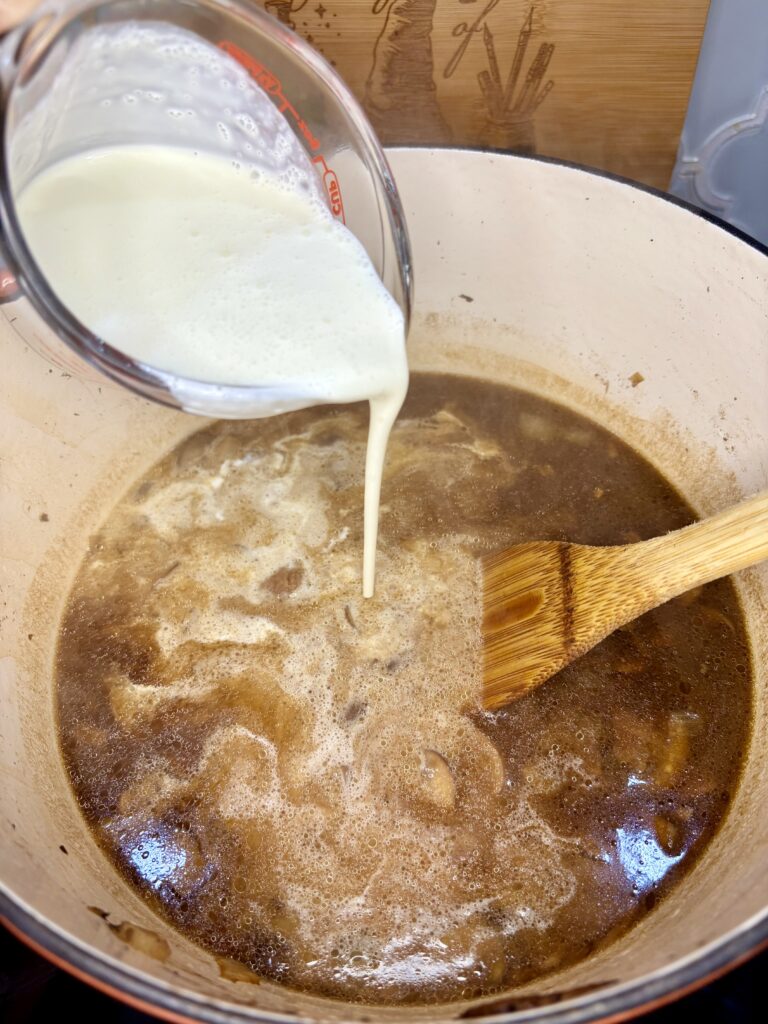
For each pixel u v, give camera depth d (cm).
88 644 29
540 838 25
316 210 25
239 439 33
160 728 27
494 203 31
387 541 30
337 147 26
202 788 26
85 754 27
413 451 33
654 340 32
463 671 27
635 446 34
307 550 30
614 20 30
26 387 28
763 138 36
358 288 25
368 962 23
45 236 23
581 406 35
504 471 33
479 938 23
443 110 33
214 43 23
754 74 33
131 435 32
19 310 24
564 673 28
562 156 35
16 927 18
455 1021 16
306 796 25
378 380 24
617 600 25
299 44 23
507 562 28
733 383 30
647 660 28
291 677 28
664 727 27
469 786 25
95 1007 23
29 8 21
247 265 24
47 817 24
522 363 35
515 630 27
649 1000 16
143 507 32
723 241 28
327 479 32
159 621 29
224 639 28
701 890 23
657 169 36
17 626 28
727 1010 22
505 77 32
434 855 24
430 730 26
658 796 25
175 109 24
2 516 28
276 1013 16
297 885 24
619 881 24
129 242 23
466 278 34
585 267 32
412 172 31
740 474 31
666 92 32
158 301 23
